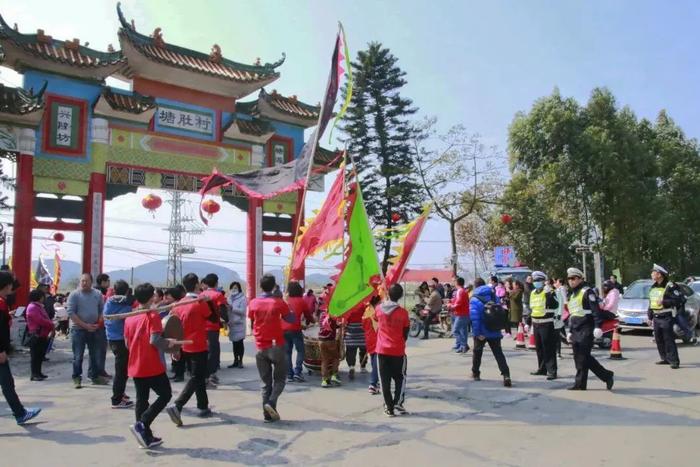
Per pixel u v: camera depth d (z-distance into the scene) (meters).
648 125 37.84
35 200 16.38
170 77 18.80
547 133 30.61
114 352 7.72
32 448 5.84
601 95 31.69
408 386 9.04
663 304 10.65
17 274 15.30
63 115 16.72
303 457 5.52
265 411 6.77
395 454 5.57
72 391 8.79
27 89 16.22
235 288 11.06
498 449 5.70
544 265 30.09
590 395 8.23
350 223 8.34
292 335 9.46
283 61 20.92
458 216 28.56
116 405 7.68
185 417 7.09
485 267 34.25
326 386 9.03
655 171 32.97
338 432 6.38
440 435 6.23
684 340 13.96
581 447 5.74
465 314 13.07
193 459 5.47
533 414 7.14
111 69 17.17
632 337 15.52
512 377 9.79
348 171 8.62
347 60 8.23
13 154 15.80
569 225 30.42
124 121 17.77
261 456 5.55
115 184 17.72
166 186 18.86
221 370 10.65
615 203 30.72
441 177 26.95
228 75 19.33
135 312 5.93
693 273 39.72
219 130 20.06
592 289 8.70
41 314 9.86
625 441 5.93
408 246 9.02
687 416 6.96
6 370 6.63
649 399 7.92
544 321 9.58
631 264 32.91
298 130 22.50
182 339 6.33
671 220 31.08
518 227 30.28
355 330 9.65
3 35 15.21
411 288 40.22
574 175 30.08
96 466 5.28
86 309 9.16
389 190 30.03
